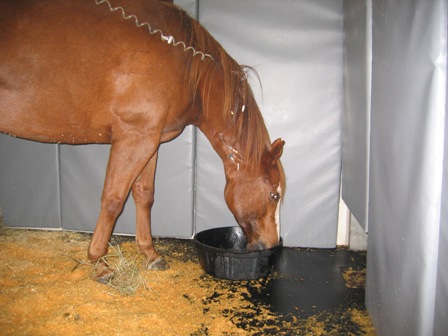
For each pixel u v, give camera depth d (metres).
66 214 3.17
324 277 2.51
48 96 2.00
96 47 1.99
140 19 2.06
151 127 2.11
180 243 3.04
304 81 2.89
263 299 2.17
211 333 1.80
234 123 2.34
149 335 1.74
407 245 1.30
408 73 1.30
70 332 1.71
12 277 2.22
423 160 1.15
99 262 2.21
